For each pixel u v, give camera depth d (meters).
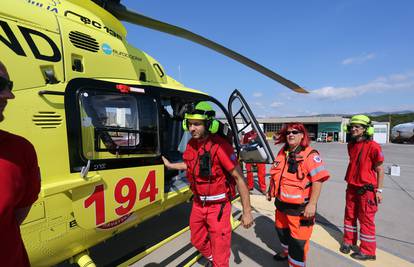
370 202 2.87
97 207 1.90
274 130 40.53
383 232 3.86
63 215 1.73
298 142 2.29
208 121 1.94
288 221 2.32
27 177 1.05
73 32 2.02
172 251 3.06
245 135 3.93
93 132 1.92
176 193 2.85
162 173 2.49
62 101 1.78
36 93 1.66
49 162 1.67
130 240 3.35
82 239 1.92
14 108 1.55
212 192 2.07
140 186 2.25
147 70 2.78
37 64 1.71
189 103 3.32
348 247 3.13
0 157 0.93
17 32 1.66
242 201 2.05
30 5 1.81
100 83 2.03
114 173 2.01
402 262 2.97
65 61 1.90
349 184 3.05
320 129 37.22
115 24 2.54
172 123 4.21
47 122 1.68
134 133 2.24
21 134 1.57
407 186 6.91
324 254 3.07
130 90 2.25
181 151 4.35
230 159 1.98
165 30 2.78
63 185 1.65
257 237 3.45
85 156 1.85
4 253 0.96
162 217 4.14
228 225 2.11
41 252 1.68
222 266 2.09
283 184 2.32
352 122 2.96
